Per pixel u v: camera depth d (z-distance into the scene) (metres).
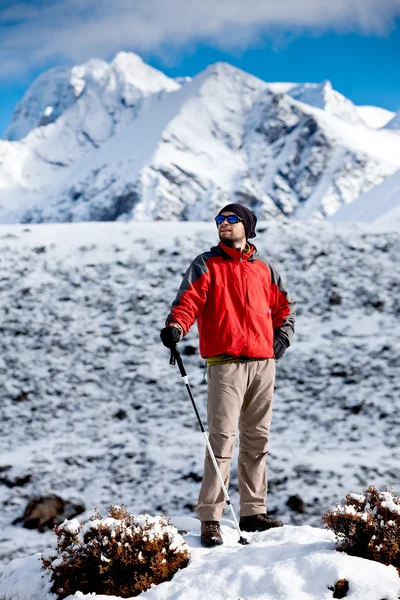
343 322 22.47
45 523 12.98
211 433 8.57
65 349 21.33
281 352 9.31
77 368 20.23
